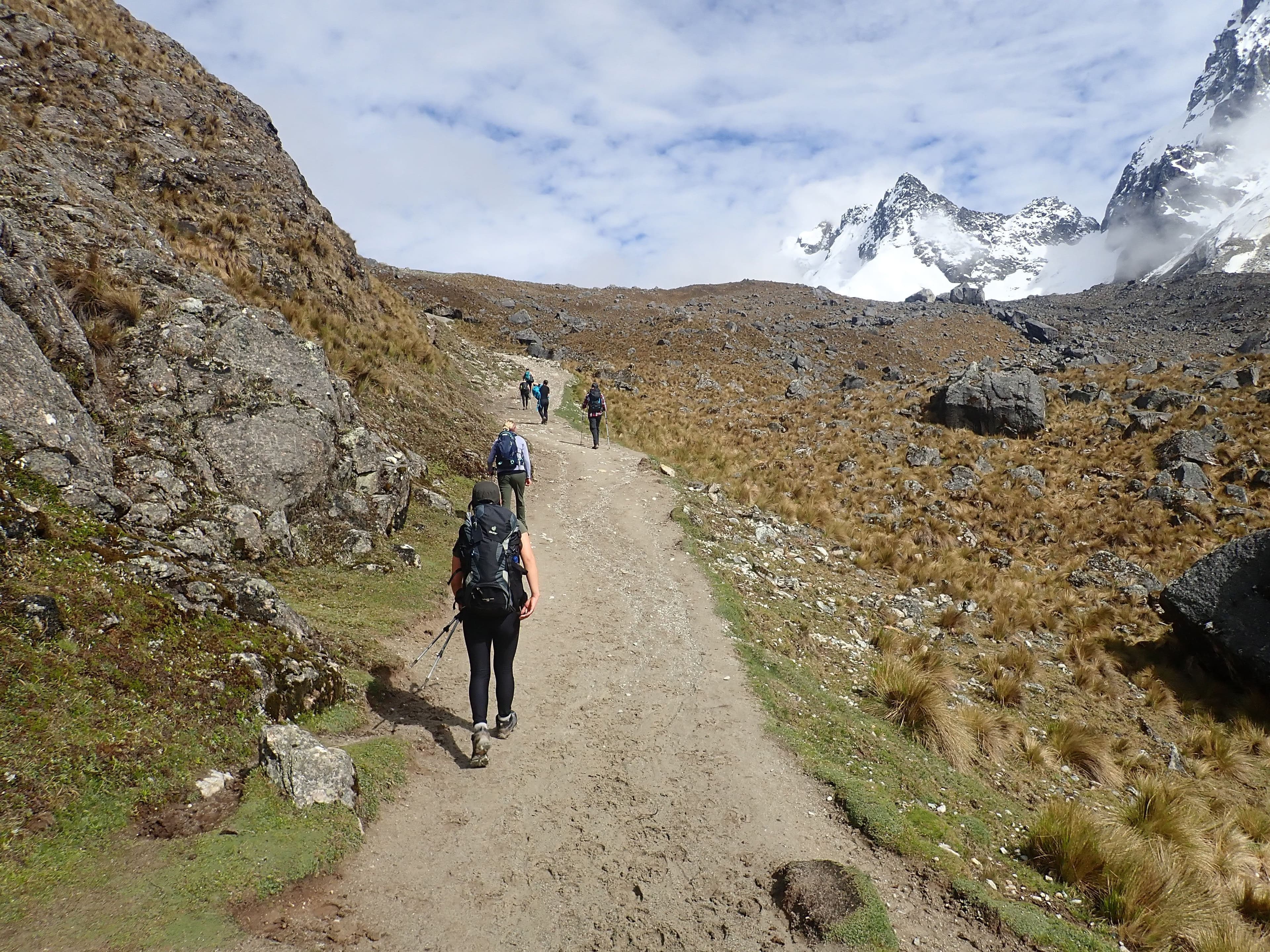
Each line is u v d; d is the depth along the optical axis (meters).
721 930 3.61
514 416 21.61
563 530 11.74
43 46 13.84
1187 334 86.50
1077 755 7.84
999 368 38.25
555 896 3.71
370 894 3.42
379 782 4.27
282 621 5.11
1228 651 11.60
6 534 3.99
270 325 8.98
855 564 14.08
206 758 3.71
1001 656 10.81
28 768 3.05
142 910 2.81
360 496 8.62
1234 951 4.24
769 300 98.12
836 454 25.17
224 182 15.30
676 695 6.46
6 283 6.21
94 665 3.64
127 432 6.69
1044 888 4.56
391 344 16.80
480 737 4.65
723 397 38.91
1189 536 18.56
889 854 4.45
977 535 18.97
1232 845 6.63
